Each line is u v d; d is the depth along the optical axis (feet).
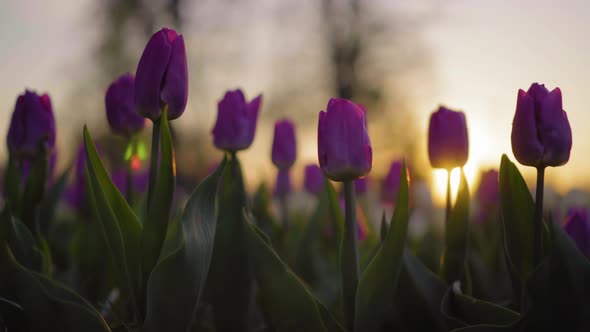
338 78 24.58
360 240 3.65
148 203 2.43
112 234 2.44
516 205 2.54
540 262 2.43
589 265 2.38
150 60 2.36
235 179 2.73
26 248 2.61
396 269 2.38
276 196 4.84
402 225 2.37
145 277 2.36
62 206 6.21
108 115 2.80
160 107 2.38
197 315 2.88
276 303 2.38
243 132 2.86
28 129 2.86
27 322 2.35
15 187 2.92
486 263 3.33
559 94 2.38
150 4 20.20
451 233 2.78
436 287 2.67
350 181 2.41
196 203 2.39
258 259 2.39
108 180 2.45
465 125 2.82
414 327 2.62
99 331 2.31
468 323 2.54
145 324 2.28
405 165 2.37
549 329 2.38
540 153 2.37
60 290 2.35
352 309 2.42
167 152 2.35
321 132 2.41
